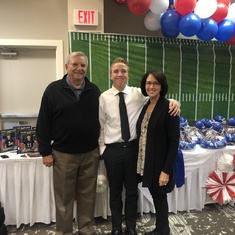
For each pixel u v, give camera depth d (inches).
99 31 108.5
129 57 113.0
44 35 112.8
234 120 112.2
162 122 69.9
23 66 118.5
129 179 78.2
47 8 111.9
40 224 90.7
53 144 75.9
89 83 76.9
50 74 121.2
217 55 123.0
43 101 73.2
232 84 126.1
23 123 121.2
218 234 85.3
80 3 105.0
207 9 97.0
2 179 84.6
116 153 76.5
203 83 123.0
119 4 114.6
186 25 96.7
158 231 77.2
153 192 75.6
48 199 88.6
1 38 109.3
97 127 77.5
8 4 108.6
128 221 81.3
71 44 106.2
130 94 79.3
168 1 99.7
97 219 94.4
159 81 70.8
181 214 97.3
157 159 71.3
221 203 101.7
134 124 77.8
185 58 119.3
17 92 119.7
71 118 71.9
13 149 94.8
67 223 77.0
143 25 121.2
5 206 86.4
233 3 118.3
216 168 100.3
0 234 78.2
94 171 79.0
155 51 115.6
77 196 81.3
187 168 94.7
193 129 109.3
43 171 87.4
